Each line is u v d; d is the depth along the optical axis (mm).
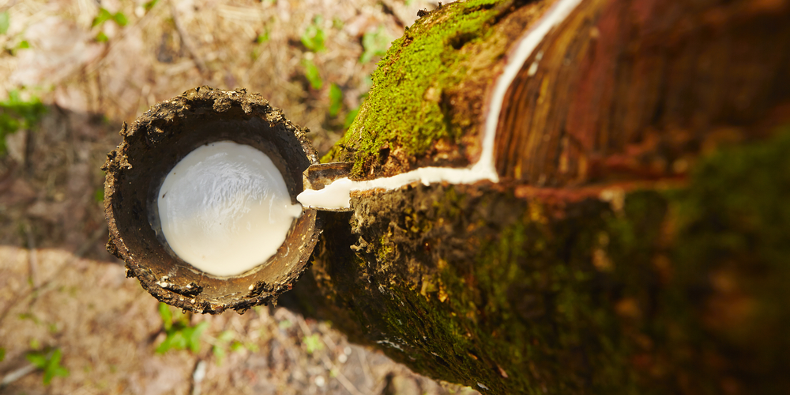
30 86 551
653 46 213
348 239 368
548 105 263
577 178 254
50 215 551
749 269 176
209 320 551
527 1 286
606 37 239
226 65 572
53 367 532
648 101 217
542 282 263
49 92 556
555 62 263
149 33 570
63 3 562
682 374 214
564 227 251
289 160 388
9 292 537
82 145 560
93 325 542
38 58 554
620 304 229
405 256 324
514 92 274
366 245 345
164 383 538
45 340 536
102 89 563
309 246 356
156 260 371
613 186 232
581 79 251
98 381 536
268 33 577
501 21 292
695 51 196
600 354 256
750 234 176
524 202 266
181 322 549
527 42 278
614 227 226
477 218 281
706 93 194
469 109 286
